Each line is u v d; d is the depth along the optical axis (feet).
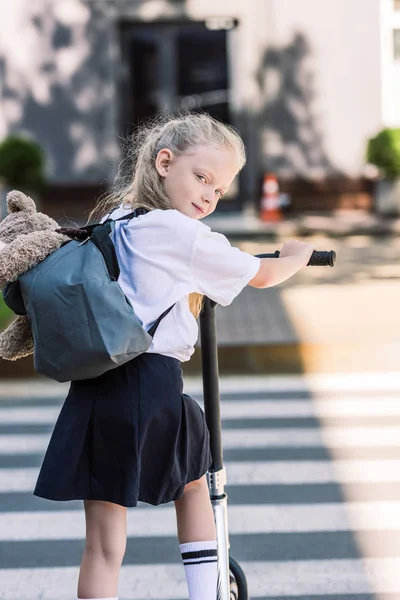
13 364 31.35
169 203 11.23
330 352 31.32
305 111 63.98
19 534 18.48
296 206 64.34
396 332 32.27
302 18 63.36
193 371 30.81
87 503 10.93
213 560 11.46
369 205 64.13
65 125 64.34
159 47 64.69
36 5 63.46
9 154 59.41
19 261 10.37
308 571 16.44
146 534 18.37
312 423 25.40
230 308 37.42
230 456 22.80
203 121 11.30
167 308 10.68
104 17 63.36
